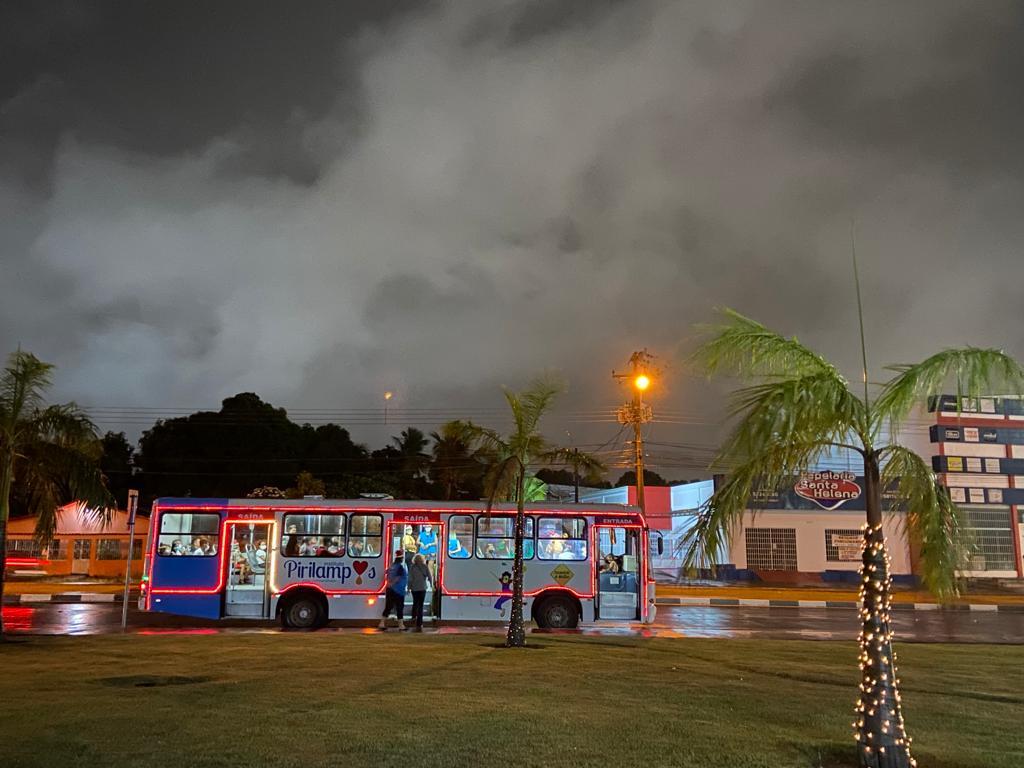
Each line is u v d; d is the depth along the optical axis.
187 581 21.20
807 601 33.44
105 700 10.48
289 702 10.45
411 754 8.07
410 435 62.75
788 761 8.11
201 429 58.69
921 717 10.51
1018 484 47.25
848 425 8.79
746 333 9.09
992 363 8.67
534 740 8.68
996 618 29.17
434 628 21.47
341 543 21.73
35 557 42.84
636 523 22.55
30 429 17.33
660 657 15.39
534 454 18.09
